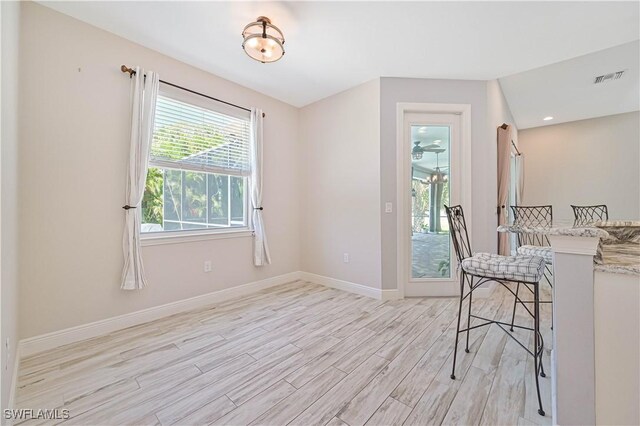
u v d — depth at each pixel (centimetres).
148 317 245
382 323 240
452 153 313
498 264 154
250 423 129
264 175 352
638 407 102
